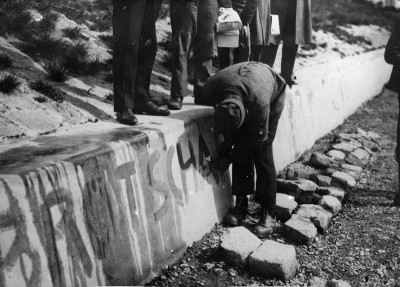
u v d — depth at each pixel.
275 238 3.98
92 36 5.14
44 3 4.98
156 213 3.25
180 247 3.49
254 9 4.59
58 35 4.72
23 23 4.43
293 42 5.79
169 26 6.38
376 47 11.29
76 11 5.38
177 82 4.15
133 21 3.44
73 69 4.34
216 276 3.34
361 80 8.97
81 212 2.63
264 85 3.44
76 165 2.64
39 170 2.44
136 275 3.01
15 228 2.27
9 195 2.27
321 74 7.07
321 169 5.56
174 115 3.92
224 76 3.46
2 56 3.84
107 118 3.79
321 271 3.54
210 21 4.25
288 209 4.27
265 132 3.54
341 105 7.71
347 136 6.74
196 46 4.36
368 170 5.88
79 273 2.58
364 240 4.06
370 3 18.33
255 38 5.02
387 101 9.66
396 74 4.81
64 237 2.51
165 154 3.43
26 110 3.42
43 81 3.93
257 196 4.03
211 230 3.95
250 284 3.28
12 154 2.70
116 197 2.90
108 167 2.87
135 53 3.51
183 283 3.21
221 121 3.23
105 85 4.38
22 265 2.28
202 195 3.85
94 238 2.70
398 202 4.79
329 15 13.15
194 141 3.81
